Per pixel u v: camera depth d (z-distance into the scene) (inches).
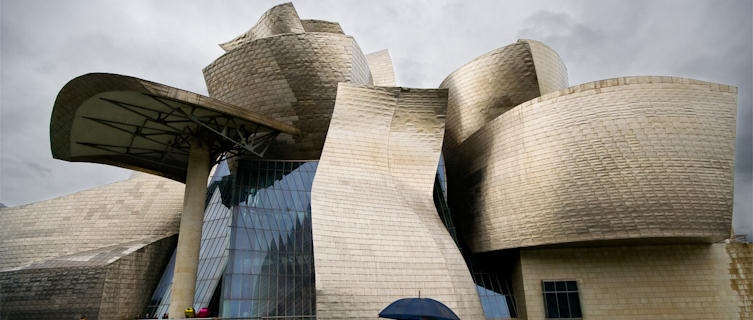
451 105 1555.1
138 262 1091.9
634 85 1005.8
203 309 919.7
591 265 1119.6
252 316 934.4
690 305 1066.1
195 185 1025.5
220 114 960.9
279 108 1279.5
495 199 1179.9
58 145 1035.9
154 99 863.7
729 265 1092.5
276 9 1321.4
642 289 1085.1
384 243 964.0
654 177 958.4
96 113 923.4
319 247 908.6
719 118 971.3
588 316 1082.1
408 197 1075.9
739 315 1055.6
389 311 466.6
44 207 1326.3
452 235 1227.2
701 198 946.7
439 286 952.3
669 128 967.6
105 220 1302.9
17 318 968.9
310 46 1237.7
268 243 1047.6
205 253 1068.5
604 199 989.8
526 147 1117.7
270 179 1173.1
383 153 1111.0
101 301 967.0
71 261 1026.1
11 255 1246.9
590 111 1029.8
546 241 1053.8
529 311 1113.4
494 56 1465.3
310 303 998.4
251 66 1262.3
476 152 1288.1
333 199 989.2
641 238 990.4
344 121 1117.7
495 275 1238.3
